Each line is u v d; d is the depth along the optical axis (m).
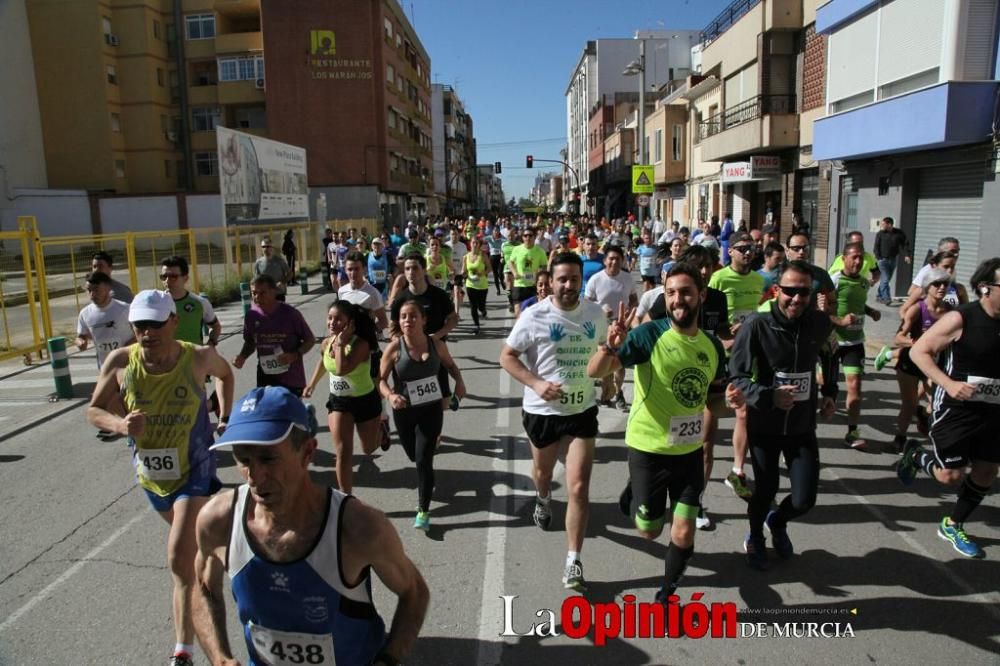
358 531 2.12
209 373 3.84
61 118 45.34
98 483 6.28
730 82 26.45
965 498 4.61
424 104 67.38
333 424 5.25
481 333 13.57
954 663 3.47
